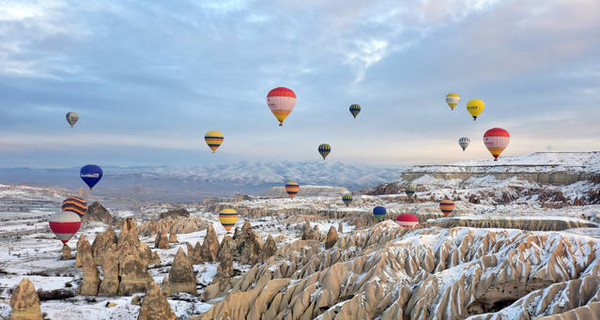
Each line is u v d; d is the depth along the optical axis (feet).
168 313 192.85
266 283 223.71
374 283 195.11
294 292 203.51
